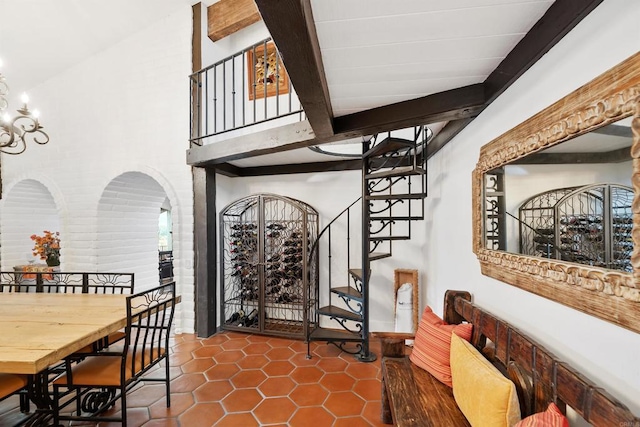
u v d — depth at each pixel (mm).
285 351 3086
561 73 1086
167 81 3596
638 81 761
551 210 1108
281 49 1121
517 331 1315
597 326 928
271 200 3963
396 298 3350
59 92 4027
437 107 1795
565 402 974
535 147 1174
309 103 1626
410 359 2000
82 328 1760
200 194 3465
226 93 3998
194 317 3506
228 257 3898
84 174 3902
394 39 1269
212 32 3627
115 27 3594
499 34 1246
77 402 1958
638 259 758
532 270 1207
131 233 4168
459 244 2225
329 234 3799
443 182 2631
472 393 1254
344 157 3574
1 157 4234
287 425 1954
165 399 2234
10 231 4340
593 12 939
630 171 778
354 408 2131
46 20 3359
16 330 1727
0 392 1613
